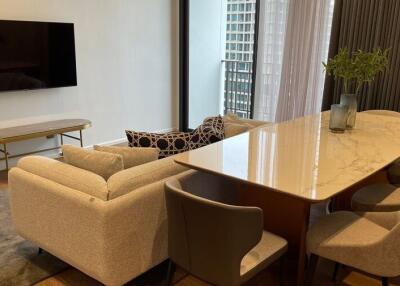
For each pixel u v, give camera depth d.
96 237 1.87
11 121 4.19
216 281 1.62
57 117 4.59
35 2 4.17
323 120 2.88
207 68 6.25
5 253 2.52
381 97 4.18
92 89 4.89
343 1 4.20
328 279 2.29
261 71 5.13
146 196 1.97
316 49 4.54
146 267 2.08
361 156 1.99
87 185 1.93
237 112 6.41
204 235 1.58
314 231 1.86
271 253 1.77
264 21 4.93
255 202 2.26
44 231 2.22
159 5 5.48
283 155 2.00
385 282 1.87
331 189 1.55
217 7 6.07
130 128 5.46
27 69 4.13
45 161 2.25
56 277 2.28
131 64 5.29
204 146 2.25
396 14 3.91
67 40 4.41
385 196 2.26
